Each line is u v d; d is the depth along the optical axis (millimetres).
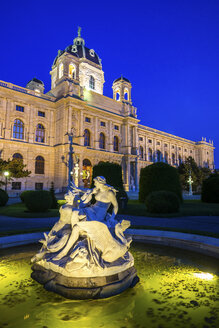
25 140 40969
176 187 23719
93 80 61719
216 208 20188
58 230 4836
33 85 53875
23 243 6969
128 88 62438
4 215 17031
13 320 3129
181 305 3559
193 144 85312
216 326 3000
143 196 24562
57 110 45750
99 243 4172
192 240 6570
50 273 4219
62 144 42031
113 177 21344
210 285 4305
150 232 7738
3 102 38844
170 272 4957
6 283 4344
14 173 31062
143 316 3242
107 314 3299
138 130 65438
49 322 3092
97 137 51000
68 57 47562
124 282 4066
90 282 3805
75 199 4918
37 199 17875
